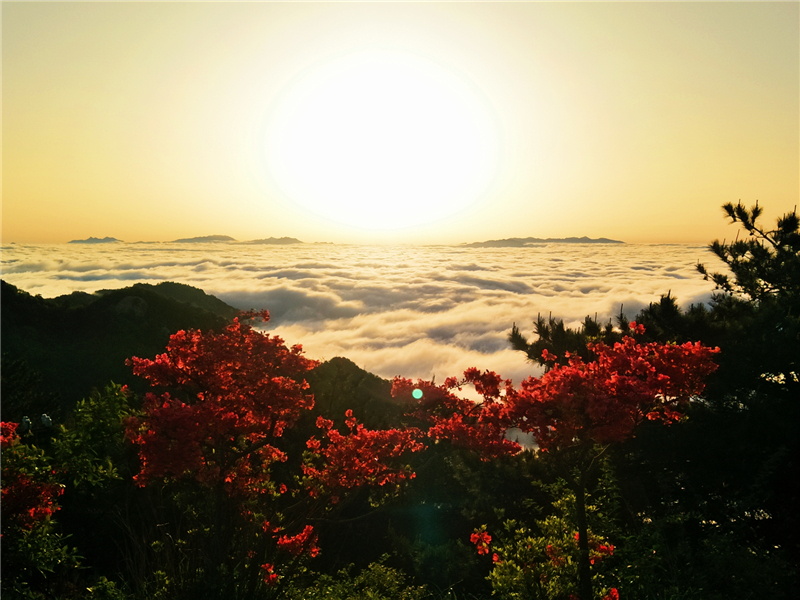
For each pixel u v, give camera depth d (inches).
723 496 358.0
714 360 413.4
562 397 261.4
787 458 344.8
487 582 402.0
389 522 491.2
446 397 345.7
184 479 312.2
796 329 382.3
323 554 475.2
